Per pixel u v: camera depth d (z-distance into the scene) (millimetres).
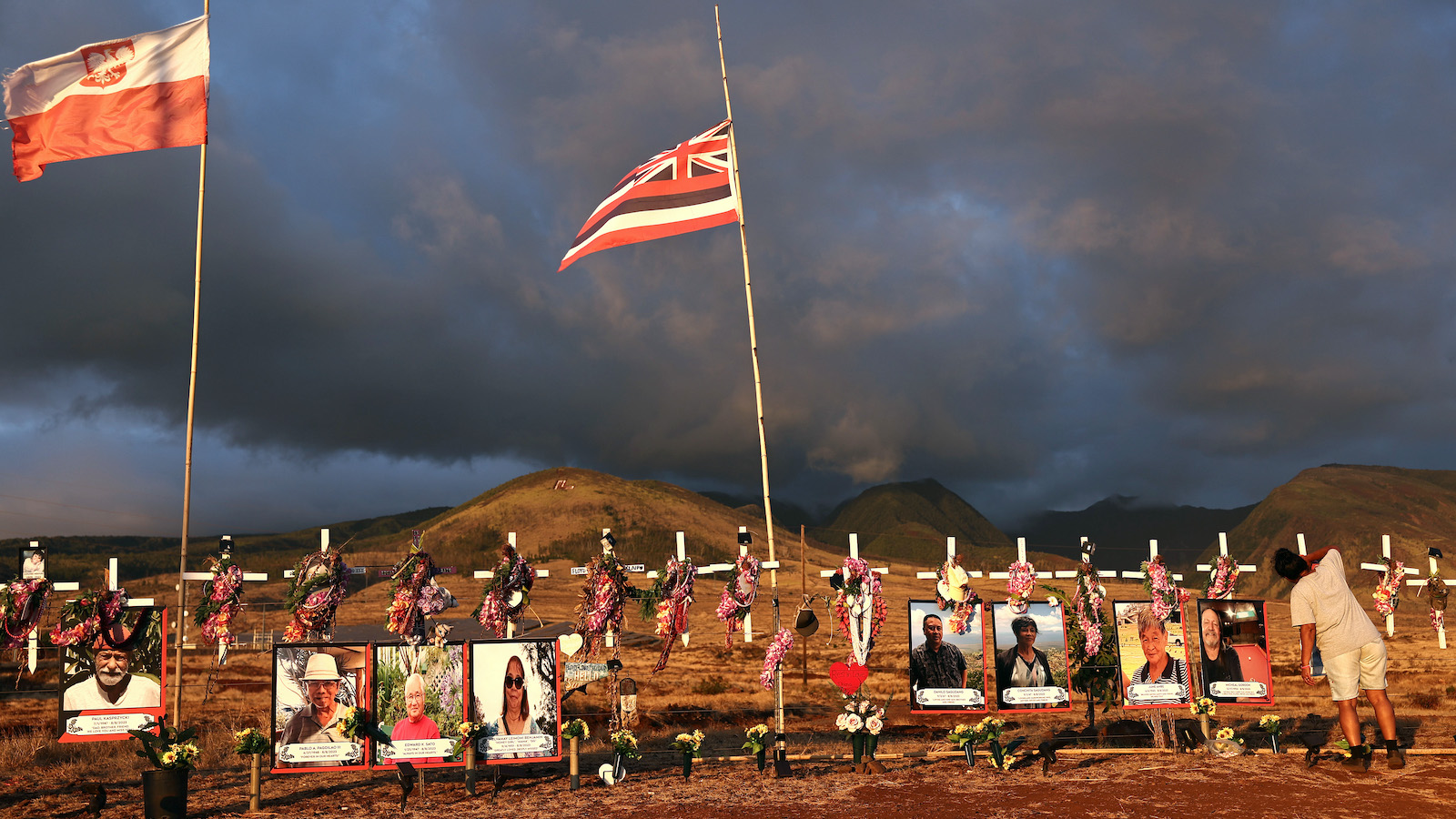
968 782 9836
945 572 11812
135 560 159500
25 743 13594
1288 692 25406
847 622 11539
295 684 9914
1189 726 11844
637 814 8703
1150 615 12016
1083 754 11289
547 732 10203
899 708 22031
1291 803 8383
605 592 12086
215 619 11672
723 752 13680
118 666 10633
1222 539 12703
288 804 9695
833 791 9523
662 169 13320
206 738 14016
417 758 9992
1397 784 8984
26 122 12305
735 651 44656
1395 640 45844
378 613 57719
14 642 11031
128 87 12508
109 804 9805
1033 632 11750
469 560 176375
